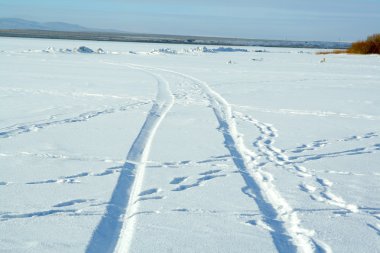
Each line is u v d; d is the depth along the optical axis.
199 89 13.98
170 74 18.36
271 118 9.45
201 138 7.35
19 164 5.62
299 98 12.52
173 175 5.35
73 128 7.84
